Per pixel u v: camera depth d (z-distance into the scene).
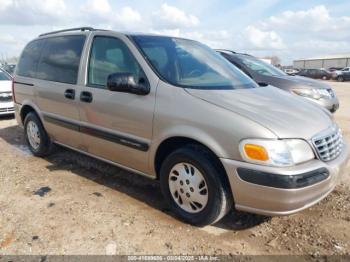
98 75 3.91
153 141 3.30
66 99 4.23
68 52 4.38
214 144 2.85
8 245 2.86
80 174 4.48
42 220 3.26
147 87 3.35
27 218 3.29
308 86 6.96
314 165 2.74
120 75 3.31
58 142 4.75
